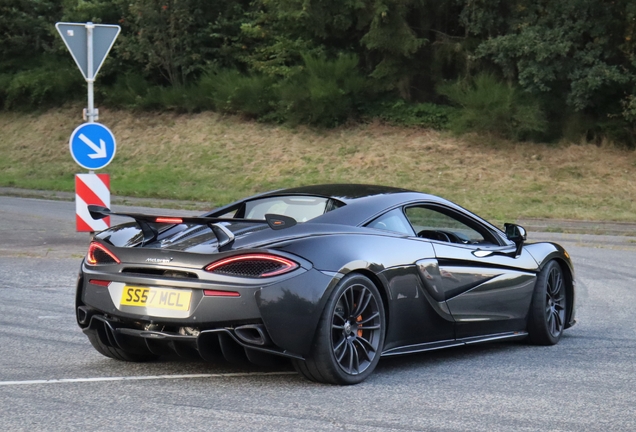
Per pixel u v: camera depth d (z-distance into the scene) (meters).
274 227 4.26
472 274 5.31
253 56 30.39
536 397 4.30
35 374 4.63
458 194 22.53
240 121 29.20
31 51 35.72
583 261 11.75
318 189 5.27
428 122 27.22
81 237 12.28
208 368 4.85
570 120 25.73
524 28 25.31
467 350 5.74
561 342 6.12
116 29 9.55
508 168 24.31
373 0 27.64
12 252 10.32
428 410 3.96
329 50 29.50
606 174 23.64
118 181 25.89
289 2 28.47
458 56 27.45
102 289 4.55
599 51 24.30
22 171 28.62
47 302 7.21
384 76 28.27
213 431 3.50
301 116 27.97
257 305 4.12
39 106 33.31
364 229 4.76
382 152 25.84
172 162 27.36
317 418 3.75
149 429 3.51
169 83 32.44
